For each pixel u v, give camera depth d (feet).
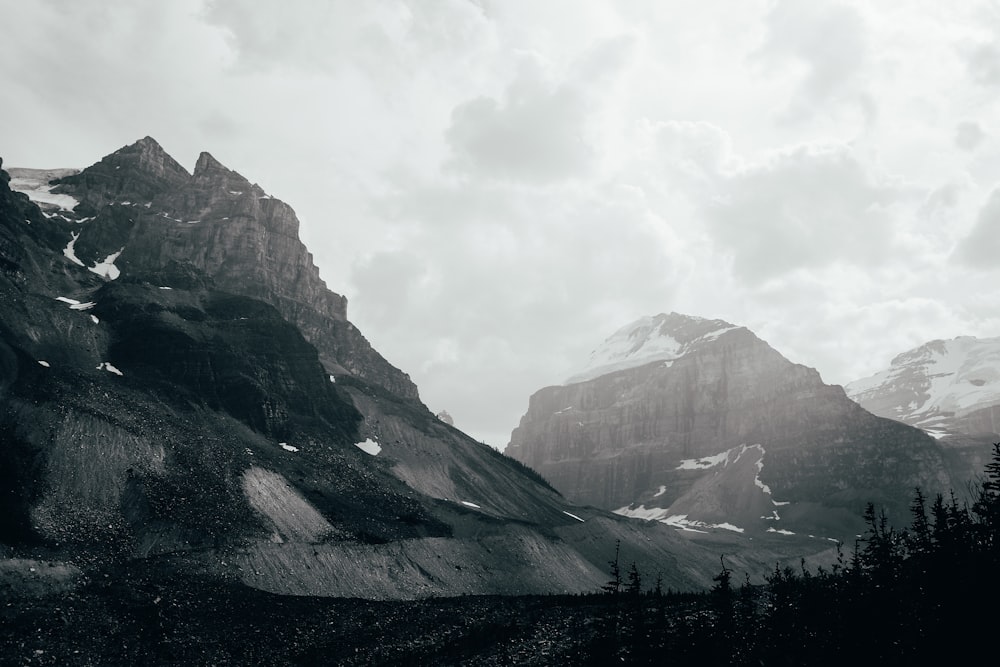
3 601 402.31
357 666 425.28
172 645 414.21
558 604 532.32
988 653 335.67
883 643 357.00
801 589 458.91
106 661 390.01
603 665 372.99
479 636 456.86
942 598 360.48
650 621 420.77
